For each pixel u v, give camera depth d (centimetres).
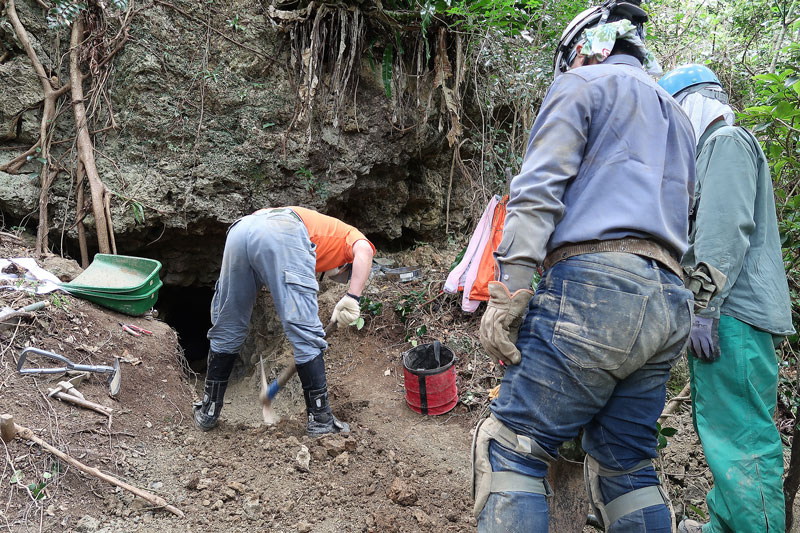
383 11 417
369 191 498
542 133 161
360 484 266
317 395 301
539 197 156
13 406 257
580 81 162
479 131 525
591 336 153
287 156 443
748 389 200
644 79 168
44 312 312
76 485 234
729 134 203
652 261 156
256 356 462
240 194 445
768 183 214
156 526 225
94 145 412
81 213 404
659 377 167
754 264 207
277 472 269
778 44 510
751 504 192
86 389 290
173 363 348
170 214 423
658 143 162
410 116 473
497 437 167
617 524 172
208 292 553
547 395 159
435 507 253
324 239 304
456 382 382
